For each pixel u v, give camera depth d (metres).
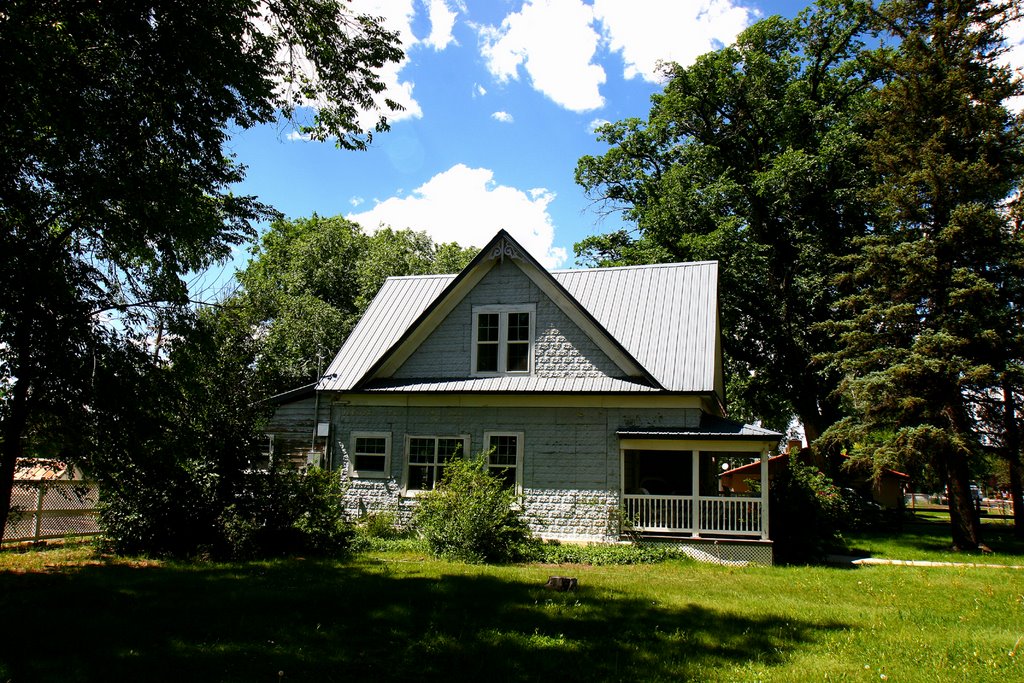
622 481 18.41
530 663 7.27
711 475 23.19
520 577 12.47
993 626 9.55
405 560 14.66
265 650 7.43
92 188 10.48
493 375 20.02
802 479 20.88
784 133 34.56
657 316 20.59
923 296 22.38
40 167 10.70
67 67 9.97
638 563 15.63
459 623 8.73
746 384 33.69
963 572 15.44
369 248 45.03
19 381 10.91
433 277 24.09
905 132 22.94
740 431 17.72
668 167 36.41
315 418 21.09
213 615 8.78
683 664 7.37
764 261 30.59
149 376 12.09
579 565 15.03
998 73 22.09
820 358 24.16
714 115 35.72
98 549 14.91
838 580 13.80
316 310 36.06
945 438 20.27
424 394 20.05
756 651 7.93
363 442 20.81
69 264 10.99
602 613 9.59
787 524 18.25
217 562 13.60
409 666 7.12
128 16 10.18
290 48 12.85
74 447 11.93
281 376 32.22
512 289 20.33
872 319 22.75
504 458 19.56
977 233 21.27
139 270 12.26
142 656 7.05
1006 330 21.31
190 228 11.13
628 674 7.02
